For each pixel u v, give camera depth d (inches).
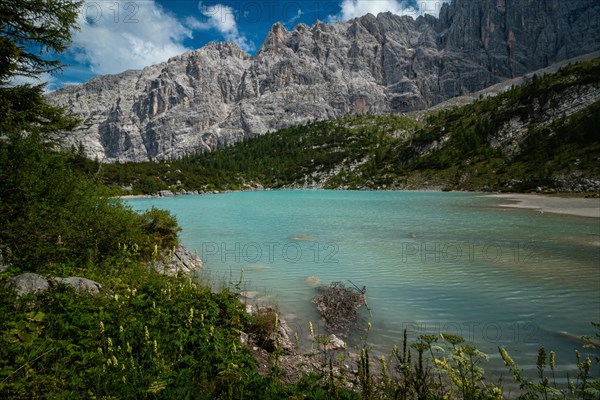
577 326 407.8
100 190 622.2
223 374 215.3
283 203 2623.0
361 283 579.8
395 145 7470.5
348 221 1429.6
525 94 5546.3
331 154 7736.2
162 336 260.7
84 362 206.7
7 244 404.8
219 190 5123.0
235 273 632.4
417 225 1290.6
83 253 470.3
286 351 339.0
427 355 333.7
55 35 456.4
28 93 451.2
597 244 888.3
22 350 203.3
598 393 139.9
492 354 341.1
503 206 2064.5
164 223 692.7
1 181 414.6
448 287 559.2
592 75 5088.6
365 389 184.9
